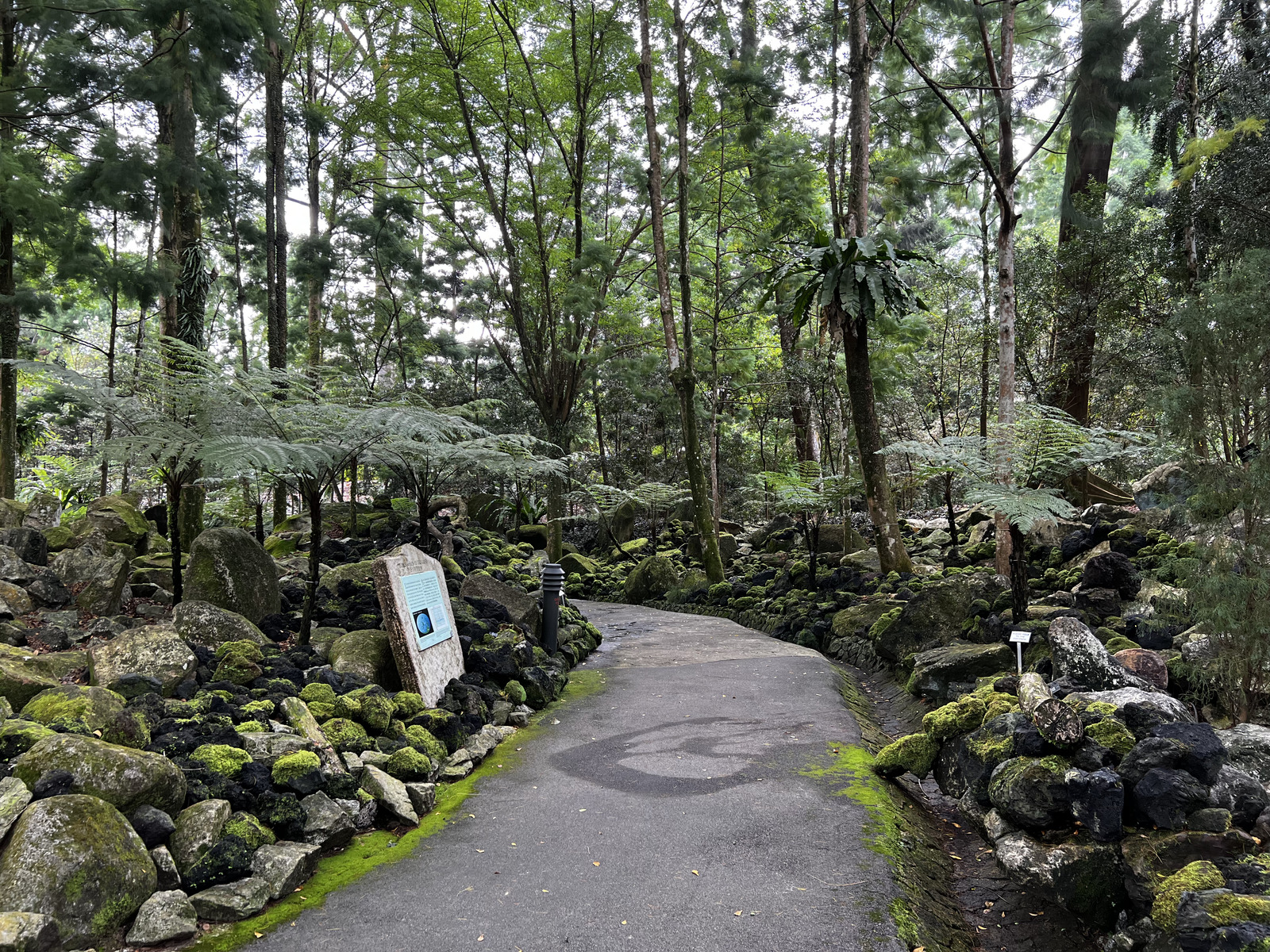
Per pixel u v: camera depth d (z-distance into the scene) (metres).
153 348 6.02
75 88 9.42
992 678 5.88
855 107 11.34
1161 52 9.51
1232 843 3.11
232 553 6.37
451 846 3.82
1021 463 6.85
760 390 17.98
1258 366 4.03
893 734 6.05
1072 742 3.65
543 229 17.48
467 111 15.05
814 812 4.16
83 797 3.06
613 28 15.20
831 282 9.53
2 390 11.20
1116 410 13.91
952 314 16.12
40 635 5.16
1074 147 11.49
